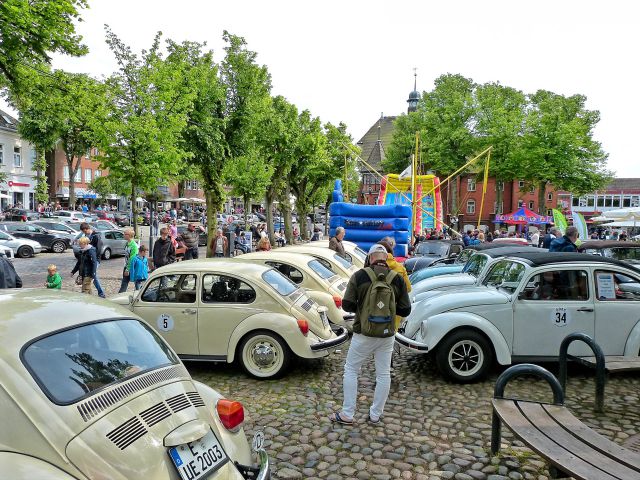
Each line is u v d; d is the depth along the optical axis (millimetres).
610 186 86562
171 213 51250
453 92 50469
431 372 7297
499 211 51656
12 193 53312
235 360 7426
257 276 7027
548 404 4488
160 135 16562
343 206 20922
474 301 6762
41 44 12250
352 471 4418
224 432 3447
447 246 17703
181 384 3363
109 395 2898
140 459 2684
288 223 34375
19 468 2430
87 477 2523
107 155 16859
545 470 4426
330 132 37906
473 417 5617
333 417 5465
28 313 3252
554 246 10188
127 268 12086
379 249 5469
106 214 47812
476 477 4312
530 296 6785
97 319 3486
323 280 9320
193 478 2846
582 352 6758
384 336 5207
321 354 6891
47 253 26141
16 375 2713
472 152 48188
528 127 44031
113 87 16688
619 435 5098
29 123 46469
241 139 20578
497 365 7582
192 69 17938
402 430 5273
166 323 7027
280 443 4957
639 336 6695
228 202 83562
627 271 6910
